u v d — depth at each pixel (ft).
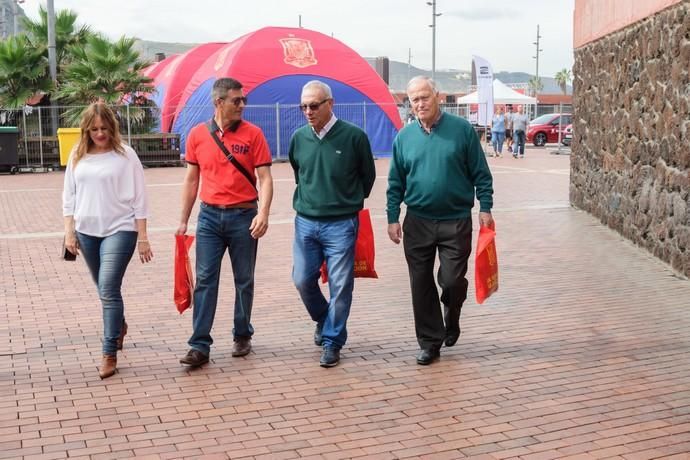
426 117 16.85
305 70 87.71
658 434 13.83
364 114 89.61
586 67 40.75
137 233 17.26
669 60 28.22
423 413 14.89
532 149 104.78
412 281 17.70
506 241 33.40
